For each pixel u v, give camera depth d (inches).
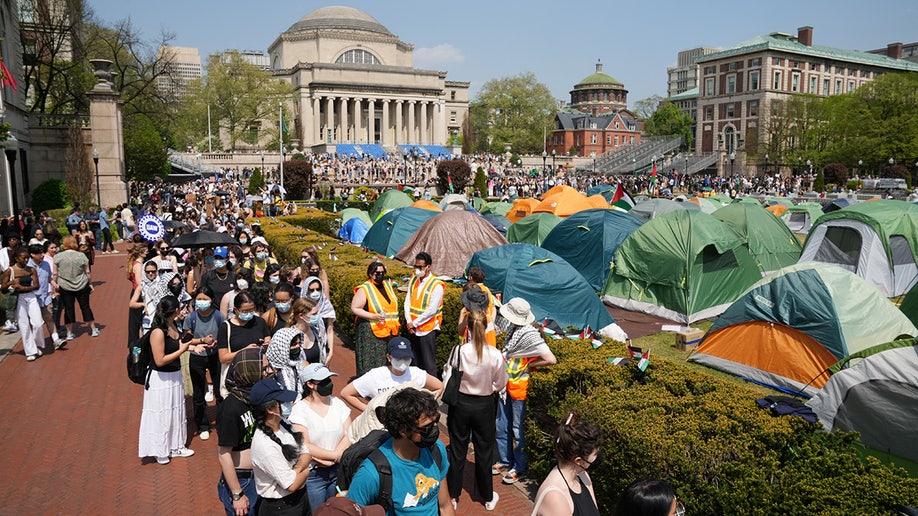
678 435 196.4
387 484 142.9
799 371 367.9
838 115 2824.8
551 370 257.6
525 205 1129.4
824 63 3545.8
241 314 263.9
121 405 350.3
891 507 155.3
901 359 249.1
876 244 623.5
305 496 184.9
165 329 275.1
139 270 425.4
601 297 621.3
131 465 279.0
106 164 1386.6
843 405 264.2
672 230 561.6
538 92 4055.1
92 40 1868.8
